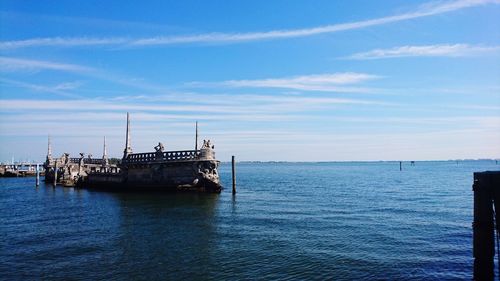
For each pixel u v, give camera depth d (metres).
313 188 85.69
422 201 59.09
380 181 112.00
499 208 18.36
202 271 25.17
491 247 18.47
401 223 39.88
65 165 99.69
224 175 164.75
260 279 23.59
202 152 63.62
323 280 23.34
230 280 23.50
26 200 63.66
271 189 82.75
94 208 52.53
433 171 190.62
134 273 24.91
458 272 24.48
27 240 33.81
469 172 174.38
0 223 42.19
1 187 91.88
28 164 152.88
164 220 42.62
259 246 30.97
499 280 21.05
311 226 38.69
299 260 27.16
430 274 24.17
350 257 27.70
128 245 31.81
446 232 35.47
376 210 49.28
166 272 25.05
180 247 31.02
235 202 57.41
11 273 24.95
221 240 33.12
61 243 32.66
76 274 24.77
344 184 99.44
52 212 49.66
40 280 23.67
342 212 47.75
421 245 30.89
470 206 52.69
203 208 51.22
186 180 64.56
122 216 45.53
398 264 26.09
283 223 40.41
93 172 83.00
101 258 28.17
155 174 66.50
